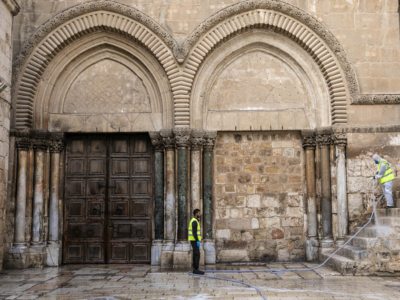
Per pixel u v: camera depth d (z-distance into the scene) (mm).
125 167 15742
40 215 14859
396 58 15055
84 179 15688
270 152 15625
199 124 15297
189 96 15219
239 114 15453
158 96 15523
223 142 15672
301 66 15492
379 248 12484
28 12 15148
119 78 15727
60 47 15281
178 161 14898
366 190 14562
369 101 14789
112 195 15641
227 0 15266
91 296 9891
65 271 13617
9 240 14422
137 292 10281
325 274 12500
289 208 15398
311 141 15328
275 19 15188
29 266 14398
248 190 15461
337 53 14953
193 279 12023
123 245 15445
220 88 15656
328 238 14742
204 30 15086
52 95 15539
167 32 15039
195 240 12984
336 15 15219
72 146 15852
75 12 15047
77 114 15469
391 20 15188
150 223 15539
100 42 15609
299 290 10375
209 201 15117
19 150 14727
